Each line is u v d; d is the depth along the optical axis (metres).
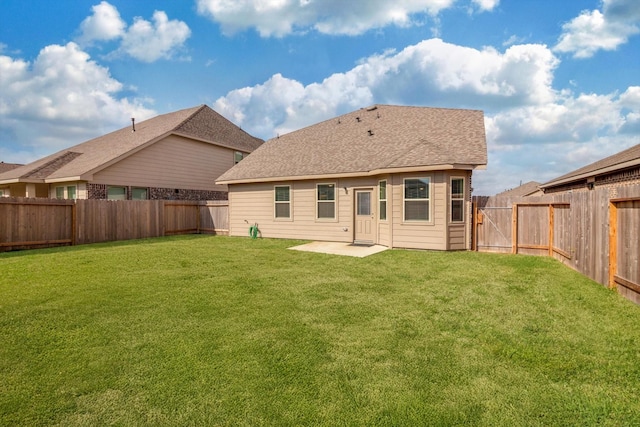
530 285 6.13
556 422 2.39
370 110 16.53
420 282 6.41
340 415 2.48
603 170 13.00
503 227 10.13
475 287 6.03
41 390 2.79
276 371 3.09
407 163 10.45
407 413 2.50
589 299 5.21
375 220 11.89
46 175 16.34
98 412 2.52
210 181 20.59
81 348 3.53
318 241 13.05
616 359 3.29
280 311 4.73
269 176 13.97
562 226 8.24
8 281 6.27
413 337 3.86
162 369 3.12
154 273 7.05
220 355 3.39
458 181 10.38
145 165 16.95
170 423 2.40
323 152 14.23
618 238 5.52
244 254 9.69
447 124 12.98
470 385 2.86
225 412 2.52
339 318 4.47
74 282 6.22
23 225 10.75
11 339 3.73
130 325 4.16
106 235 13.14
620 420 2.40
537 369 3.12
